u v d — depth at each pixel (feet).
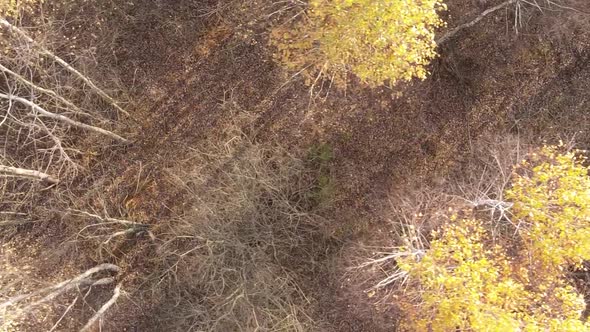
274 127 42.04
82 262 40.93
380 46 31.81
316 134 41.88
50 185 41.42
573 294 31.32
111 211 41.73
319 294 39.81
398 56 32.27
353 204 41.16
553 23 42.04
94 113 40.42
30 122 37.55
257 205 39.40
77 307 40.47
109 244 41.32
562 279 37.17
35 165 41.04
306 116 42.06
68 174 41.39
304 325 38.78
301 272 40.01
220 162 40.63
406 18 30.04
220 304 37.22
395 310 38.99
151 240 41.37
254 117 42.11
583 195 30.12
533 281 33.17
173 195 41.75
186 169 41.63
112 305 40.37
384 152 42.09
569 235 30.40
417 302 36.91
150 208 41.63
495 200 34.99
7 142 40.81
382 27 30.60
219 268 38.34
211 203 39.75
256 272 37.70
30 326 38.75
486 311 29.63
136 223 40.37
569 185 31.30
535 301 30.68
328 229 40.47
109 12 42.04
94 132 41.78
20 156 41.34
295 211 38.86
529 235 32.55
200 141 42.06
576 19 41.73
